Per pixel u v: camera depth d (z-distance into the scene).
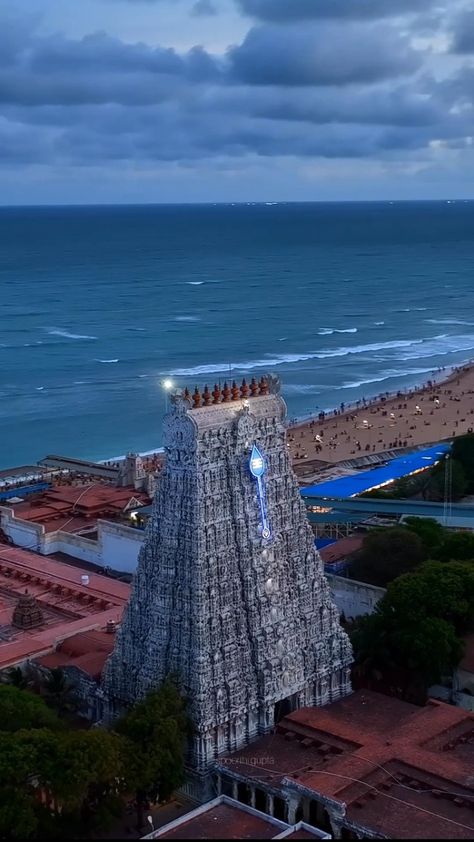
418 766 77.75
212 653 82.25
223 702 82.62
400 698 100.38
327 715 87.25
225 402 85.12
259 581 85.56
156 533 85.94
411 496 181.25
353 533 154.88
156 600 84.62
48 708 87.44
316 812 77.38
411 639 99.00
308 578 90.94
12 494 167.25
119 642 89.19
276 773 79.19
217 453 83.38
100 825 74.94
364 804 74.19
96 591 120.56
